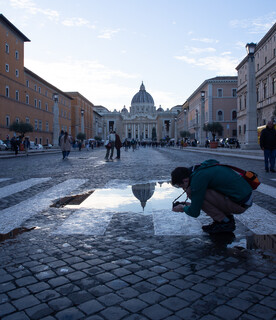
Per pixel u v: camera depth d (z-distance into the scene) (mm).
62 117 70250
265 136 10242
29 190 7020
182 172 3355
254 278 2475
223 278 2477
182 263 2789
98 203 5496
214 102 63594
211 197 3477
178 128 119688
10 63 44875
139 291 2279
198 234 3648
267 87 40406
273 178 8680
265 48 40688
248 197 3371
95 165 14312
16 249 3230
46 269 2697
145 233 3729
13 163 16531
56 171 11539
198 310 2023
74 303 2125
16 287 2369
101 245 3324
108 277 2521
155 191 6656
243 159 17719
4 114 43094
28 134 50969
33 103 53438
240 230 3779
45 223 4246
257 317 1941
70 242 3439
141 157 21594
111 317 1955
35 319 1946
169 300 2148
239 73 53188
